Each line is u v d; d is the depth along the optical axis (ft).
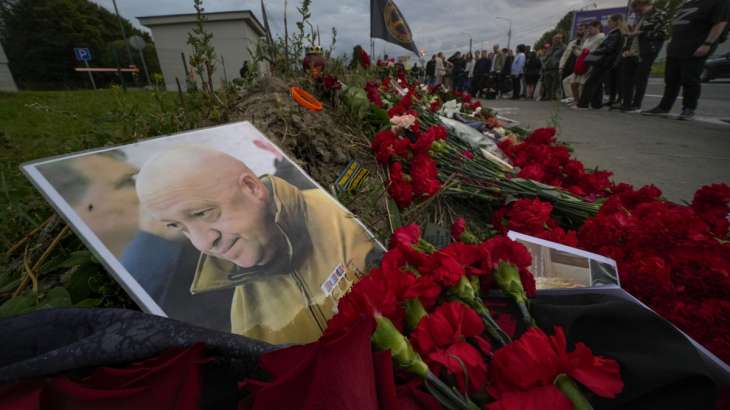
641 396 1.80
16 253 3.05
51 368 1.35
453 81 38.55
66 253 2.81
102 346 1.42
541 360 1.53
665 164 9.54
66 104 9.58
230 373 1.76
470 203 5.88
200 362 1.47
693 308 2.71
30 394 1.30
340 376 1.16
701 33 14.99
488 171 5.99
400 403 1.57
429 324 1.75
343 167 5.42
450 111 10.30
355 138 6.46
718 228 3.95
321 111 6.48
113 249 1.81
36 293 2.24
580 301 2.46
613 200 4.25
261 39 8.11
